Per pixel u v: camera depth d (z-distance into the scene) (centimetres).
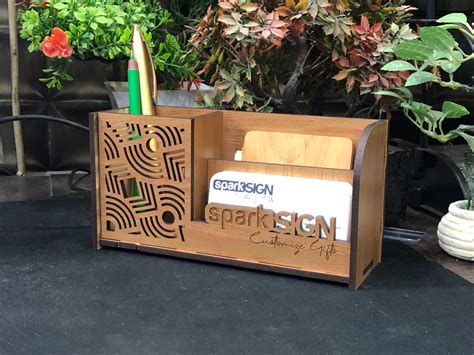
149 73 102
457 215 98
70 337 71
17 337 71
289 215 88
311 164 95
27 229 110
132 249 99
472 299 83
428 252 102
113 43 115
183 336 72
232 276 90
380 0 107
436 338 72
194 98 121
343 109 137
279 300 82
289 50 114
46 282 87
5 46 137
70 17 116
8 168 138
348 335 72
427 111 96
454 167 116
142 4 123
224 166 95
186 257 95
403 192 114
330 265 87
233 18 97
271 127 98
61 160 145
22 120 134
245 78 106
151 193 96
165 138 94
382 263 97
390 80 100
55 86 130
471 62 128
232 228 92
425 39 88
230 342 70
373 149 88
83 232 109
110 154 98
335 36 98
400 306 81
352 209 84
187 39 133
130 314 77
